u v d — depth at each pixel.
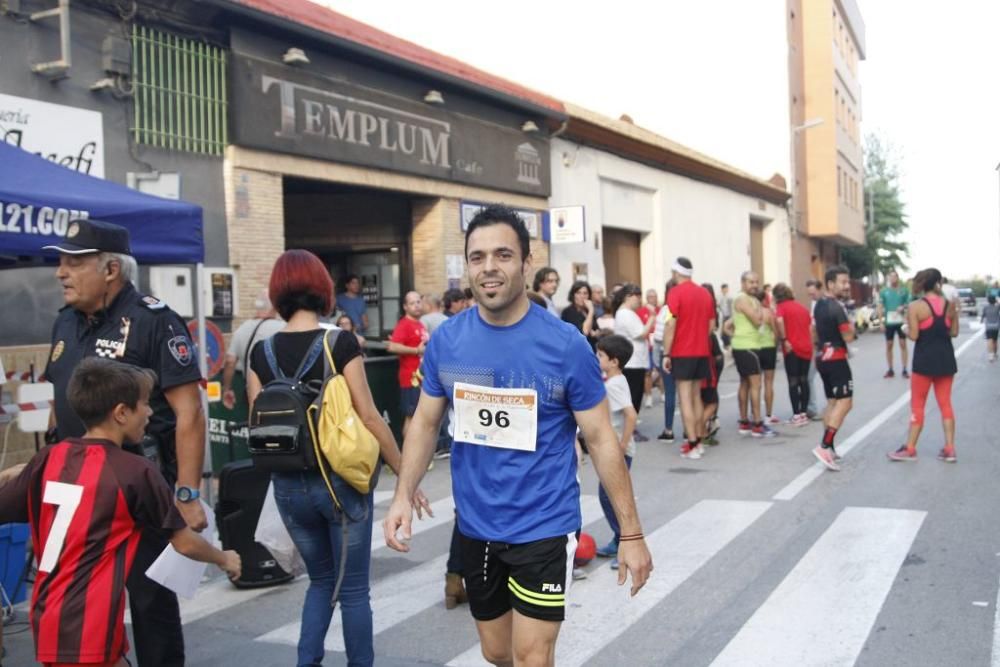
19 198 5.04
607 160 19.14
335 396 3.74
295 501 3.80
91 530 3.04
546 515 3.03
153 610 3.36
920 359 8.89
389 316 14.11
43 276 8.05
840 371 8.66
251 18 9.92
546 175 16.44
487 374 3.07
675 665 4.29
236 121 9.90
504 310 3.07
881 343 28.66
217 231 9.82
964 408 12.80
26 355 7.85
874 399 14.12
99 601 3.02
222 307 9.70
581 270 17.77
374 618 5.09
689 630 4.73
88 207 5.41
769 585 5.38
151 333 3.63
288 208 13.79
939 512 6.90
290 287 3.90
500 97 14.48
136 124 8.91
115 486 3.06
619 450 3.07
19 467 3.46
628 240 21.17
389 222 13.87
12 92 7.83
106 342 3.62
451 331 3.21
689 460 9.63
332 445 3.67
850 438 10.54
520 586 3.02
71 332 3.75
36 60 8.03
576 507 3.11
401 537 3.18
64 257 3.58
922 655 4.27
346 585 3.83
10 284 7.80
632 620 4.91
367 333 14.34
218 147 9.83
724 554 6.06
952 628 4.59
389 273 14.03
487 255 3.00
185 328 3.76
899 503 7.25
